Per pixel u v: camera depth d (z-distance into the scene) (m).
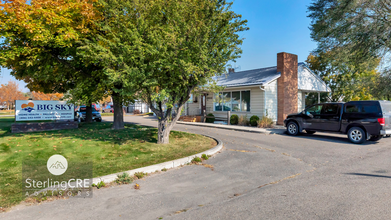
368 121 9.52
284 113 16.84
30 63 9.07
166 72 8.17
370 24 14.97
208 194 4.63
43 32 8.17
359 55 16.73
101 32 9.84
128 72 6.63
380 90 17.06
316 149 8.75
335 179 5.38
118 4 7.59
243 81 18.14
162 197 4.48
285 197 4.38
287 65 17.17
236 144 9.76
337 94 24.25
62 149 7.91
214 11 7.75
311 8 17.31
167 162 6.45
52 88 14.99
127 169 5.97
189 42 7.50
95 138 9.94
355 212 3.68
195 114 22.41
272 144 9.75
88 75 11.21
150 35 7.14
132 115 32.88
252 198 4.38
